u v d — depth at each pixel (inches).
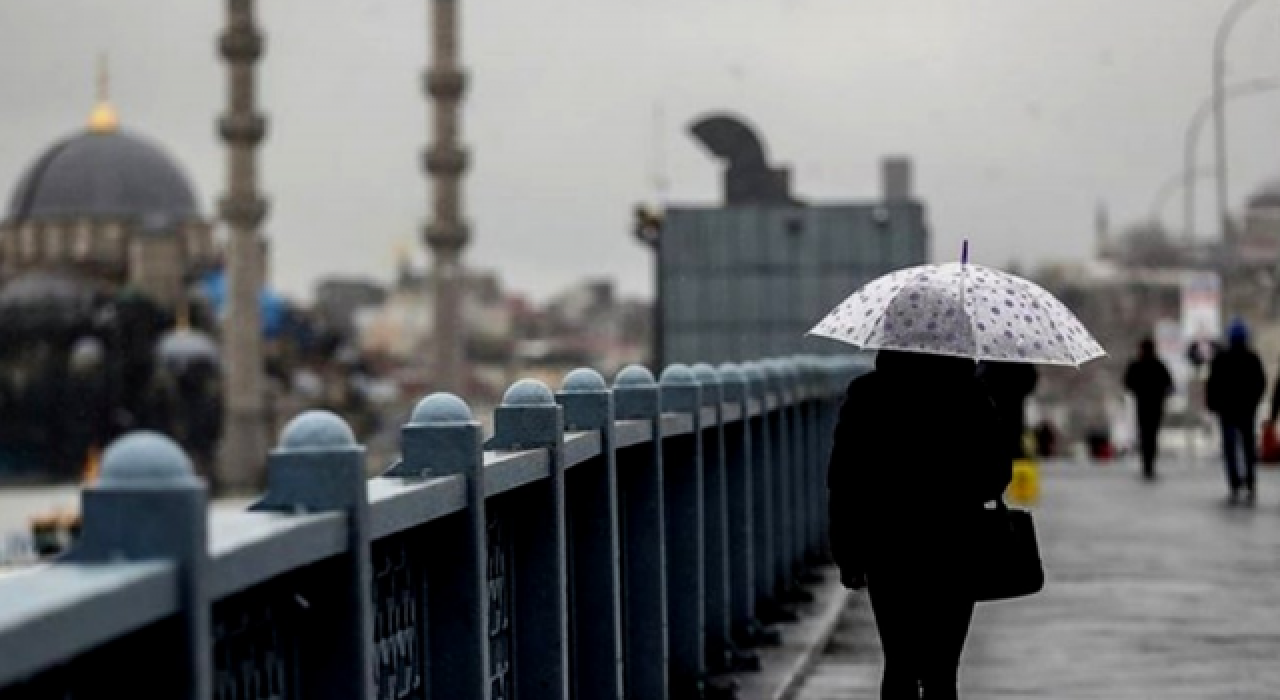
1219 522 2384.4
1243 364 2701.8
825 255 3420.3
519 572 736.3
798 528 1756.9
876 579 823.7
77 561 371.2
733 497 1322.6
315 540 451.5
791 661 1245.1
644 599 984.3
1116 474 3548.2
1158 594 1641.2
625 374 989.8
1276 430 3917.3
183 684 372.2
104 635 340.2
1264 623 1460.4
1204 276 5078.7
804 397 1808.6
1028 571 823.7
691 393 1101.7
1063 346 868.0
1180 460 4333.2
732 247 3437.5
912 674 828.6
